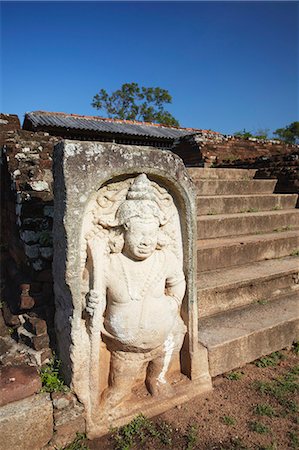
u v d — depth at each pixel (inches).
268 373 113.2
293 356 123.9
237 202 210.5
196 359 101.2
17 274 123.4
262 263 165.3
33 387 82.8
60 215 82.4
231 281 134.9
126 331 85.3
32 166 140.5
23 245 117.6
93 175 80.7
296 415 93.2
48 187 123.2
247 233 189.3
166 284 95.7
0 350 95.3
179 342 97.7
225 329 118.4
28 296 103.8
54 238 89.8
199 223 169.8
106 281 85.7
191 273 98.0
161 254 93.7
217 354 107.3
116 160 83.0
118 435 84.0
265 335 119.7
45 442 79.9
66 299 84.8
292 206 240.4
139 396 94.3
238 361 113.3
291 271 153.9
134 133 443.2
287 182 253.1
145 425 86.8
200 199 194.5
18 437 76.4
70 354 82.7
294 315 131.1
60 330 90.1
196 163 340.2
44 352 92.8
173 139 464.8
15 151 148.7
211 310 129.8
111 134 433.1
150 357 92.4
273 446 82.4
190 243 96.8
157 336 89.0
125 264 87.0
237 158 342.0
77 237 80.7
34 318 98.5
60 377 88.1
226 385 106.3
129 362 89.3
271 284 148.3
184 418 91.2
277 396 100.5
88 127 418.6
